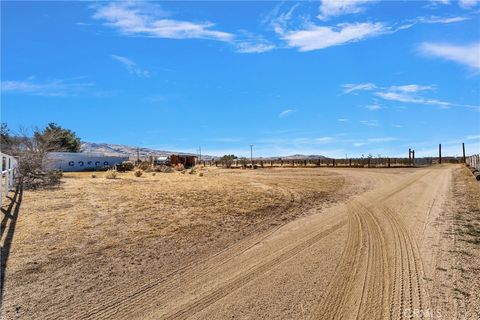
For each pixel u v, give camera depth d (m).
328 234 11.15
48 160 23.00
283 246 9.82
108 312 5.95
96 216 12.72
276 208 15.98
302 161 76.44
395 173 40.22
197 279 7.37
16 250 8.82
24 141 24.17
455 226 11.83
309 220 13.51
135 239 10.25
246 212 14.76
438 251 9.12
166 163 60.91
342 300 6.30
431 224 12.28
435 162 74.31
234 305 6.14
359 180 30.80
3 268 7.71
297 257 8.79
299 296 6.48
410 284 6.97
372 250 9.31
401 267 7.95
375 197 19.66
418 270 7.75
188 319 5.69
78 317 5.78
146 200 16.33
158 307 6.12
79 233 10.51
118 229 11.20
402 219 13.29
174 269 7.98
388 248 9.47
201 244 10.02
